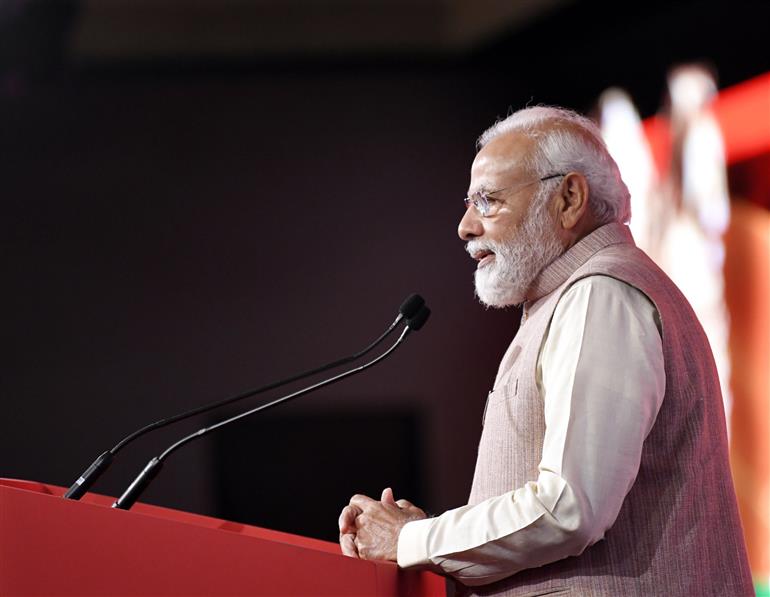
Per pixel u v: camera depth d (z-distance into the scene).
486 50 12.44
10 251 12.78
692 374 3.61
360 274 12.83
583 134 4.06
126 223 12.88
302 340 12.73
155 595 2.87
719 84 10.37
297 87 13.03
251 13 12.83
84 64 12.74
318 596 3.09
